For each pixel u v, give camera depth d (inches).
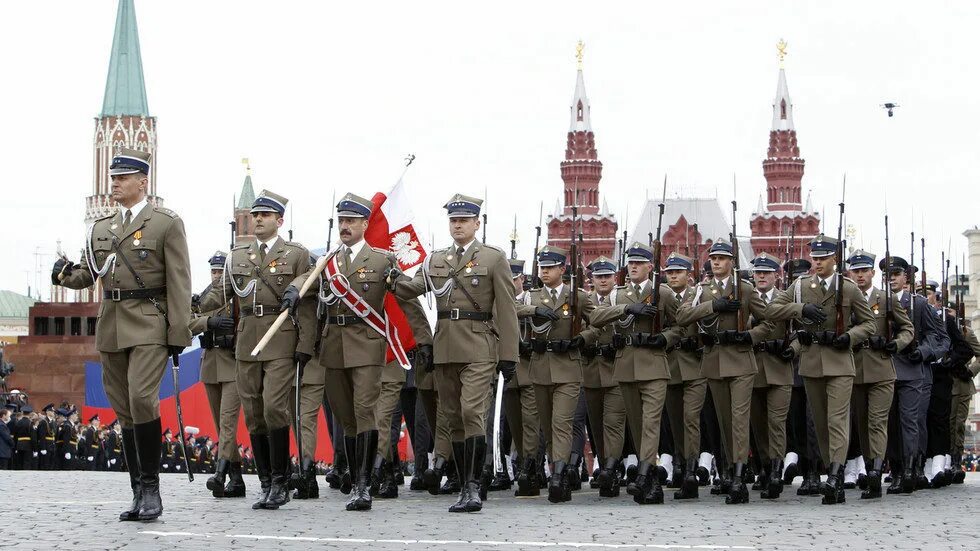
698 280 1414.9
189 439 2149.4
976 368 1373.0
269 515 839.7
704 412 1144.2
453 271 893.8
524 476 1101.1
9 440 1827.0
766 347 1074.1
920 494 1117.1
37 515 815.1
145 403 766.5
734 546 704.4
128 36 7568.9
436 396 1091.3
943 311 1253.7
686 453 1077.1
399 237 1164.5
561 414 1032.2
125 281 772.6
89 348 4222.4
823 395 1034.7
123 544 674.2
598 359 1120.8
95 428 2079.2
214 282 1168.8
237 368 920.3
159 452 780.0
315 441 1025.5
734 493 1013.2
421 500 1026.7
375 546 684.7
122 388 791.7
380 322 898.7
